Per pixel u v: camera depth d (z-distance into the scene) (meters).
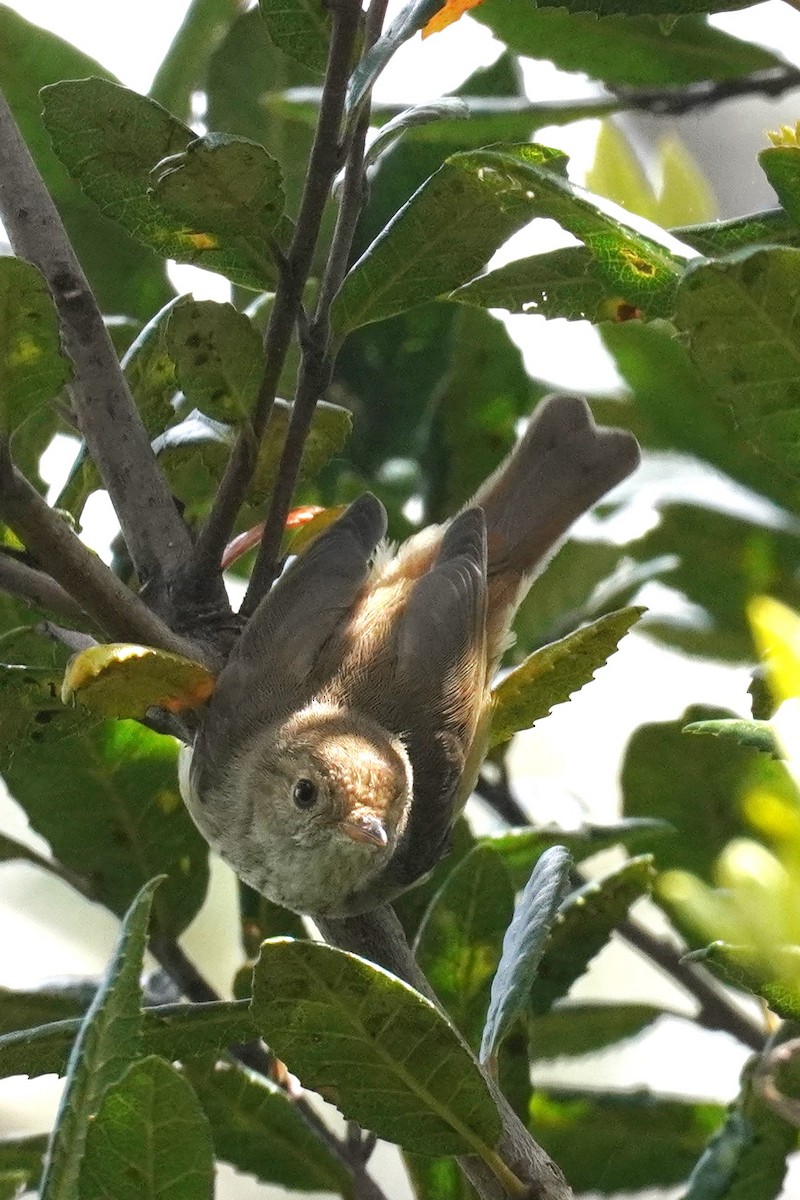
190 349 4.73
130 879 6.08
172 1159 3.42
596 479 6.99
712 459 7.25
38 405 3.94
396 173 7.32
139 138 4.59
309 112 6.55
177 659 4.25
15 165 5.30
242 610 5.12
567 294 4.55
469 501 7.13
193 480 6.73
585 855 5.94
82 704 4.51
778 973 2.50
